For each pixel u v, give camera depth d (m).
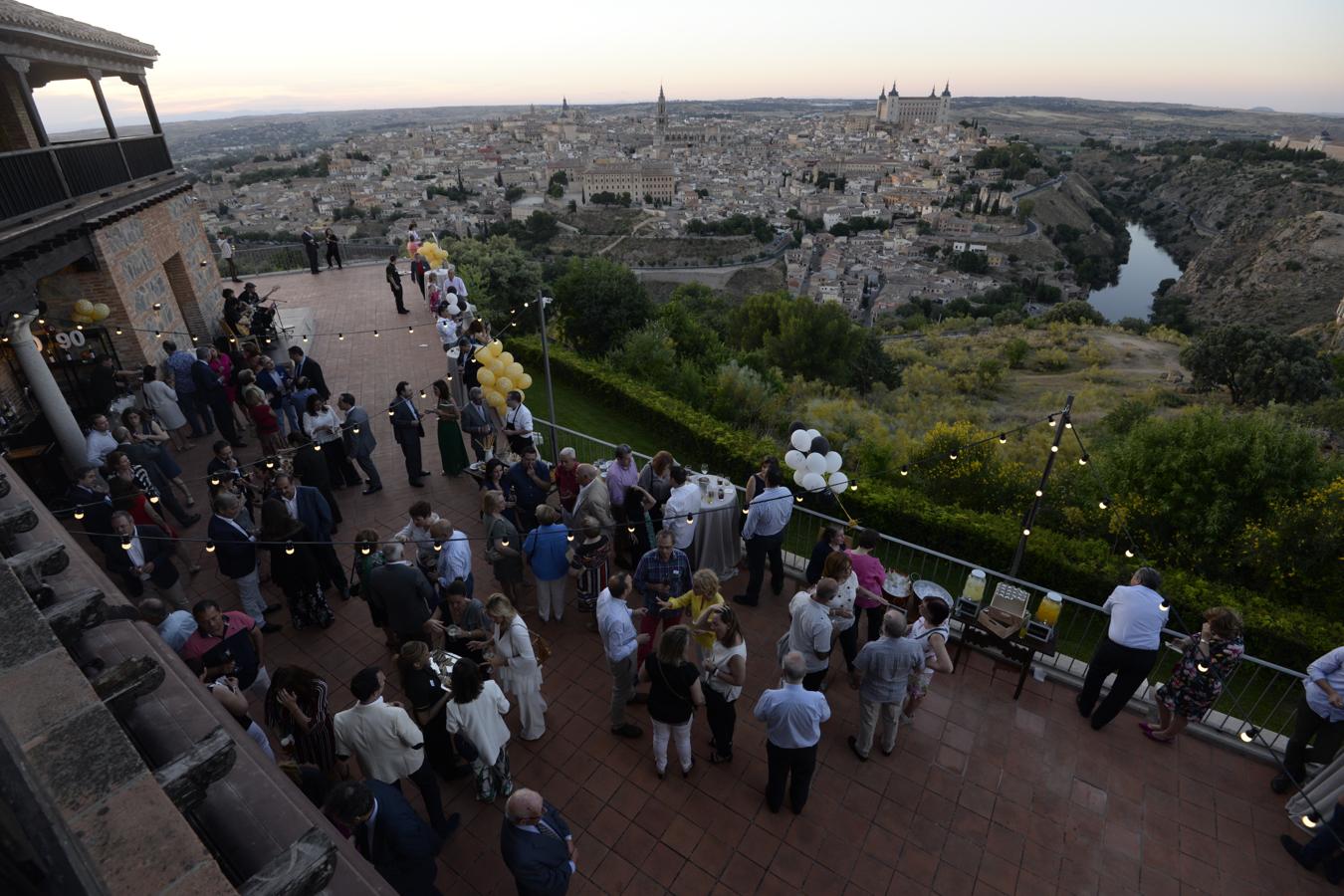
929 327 79.38
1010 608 6.51
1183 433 11.43
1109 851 4.89
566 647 6.86
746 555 8.27
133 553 6.55
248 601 6.86
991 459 12.92
